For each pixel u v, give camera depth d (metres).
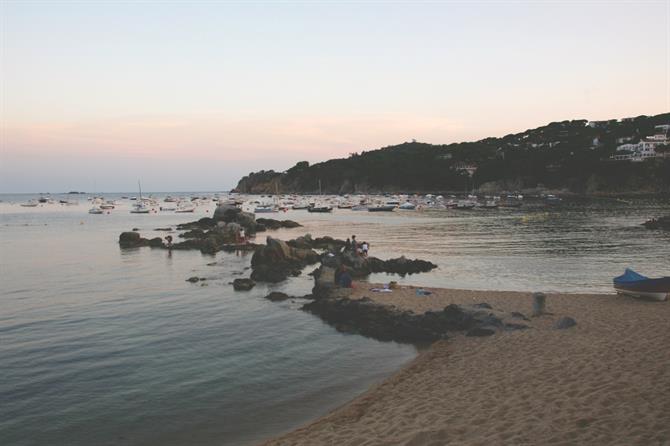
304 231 71.00
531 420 8.94
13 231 74.50
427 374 13.81
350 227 76.50
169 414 12.41
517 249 45.56
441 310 19.80
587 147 193.25
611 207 111.06
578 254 41.56
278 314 22.52
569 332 15.94
